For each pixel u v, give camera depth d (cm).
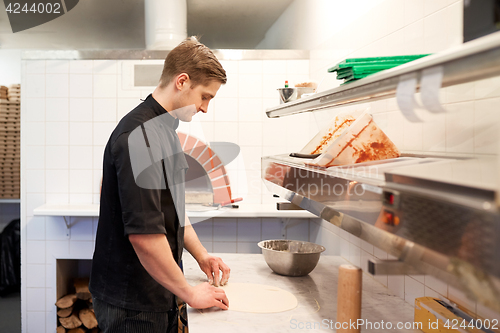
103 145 268
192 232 152
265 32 427
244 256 184
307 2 277
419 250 50
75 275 303
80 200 269
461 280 42
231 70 272
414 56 88
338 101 95
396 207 55
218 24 395
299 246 165
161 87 131
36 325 264
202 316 112
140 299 125
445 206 44
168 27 278
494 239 37
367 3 169
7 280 377
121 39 446
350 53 192
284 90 159
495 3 70
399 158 90
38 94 265
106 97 267
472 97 95
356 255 175
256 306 120
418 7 126
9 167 395
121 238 123
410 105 66
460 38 102
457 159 71
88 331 274
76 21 377
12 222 393
